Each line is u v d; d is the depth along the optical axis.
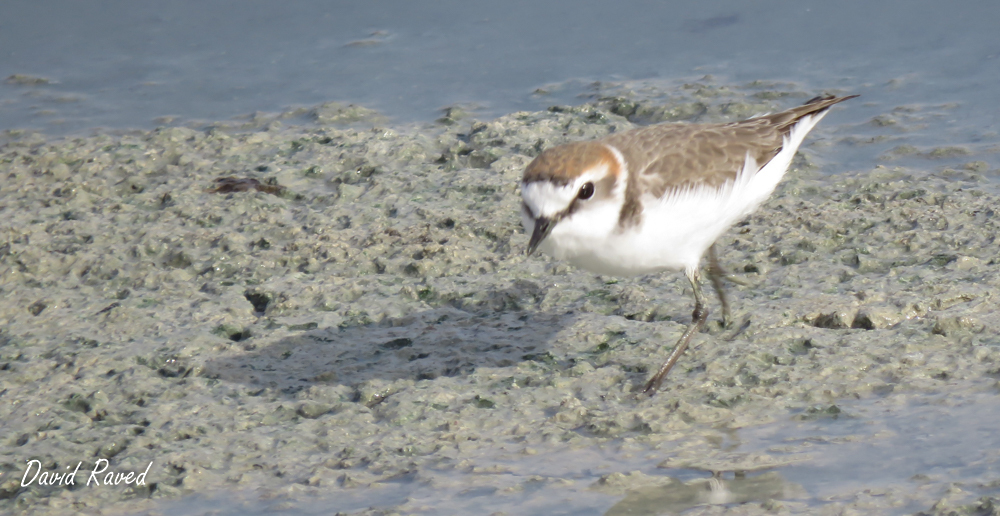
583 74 17.42
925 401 8.51
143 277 11.51
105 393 9.28
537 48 18.41
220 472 8.19
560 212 8.20
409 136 15.23
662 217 8.50
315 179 14.30
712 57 17.62
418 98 16.95
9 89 17.73
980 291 9.97
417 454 8.28
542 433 8.45
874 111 15.30
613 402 8.84
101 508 7.80
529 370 9.42
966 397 8.49
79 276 11.73
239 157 14.98
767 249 11.34
